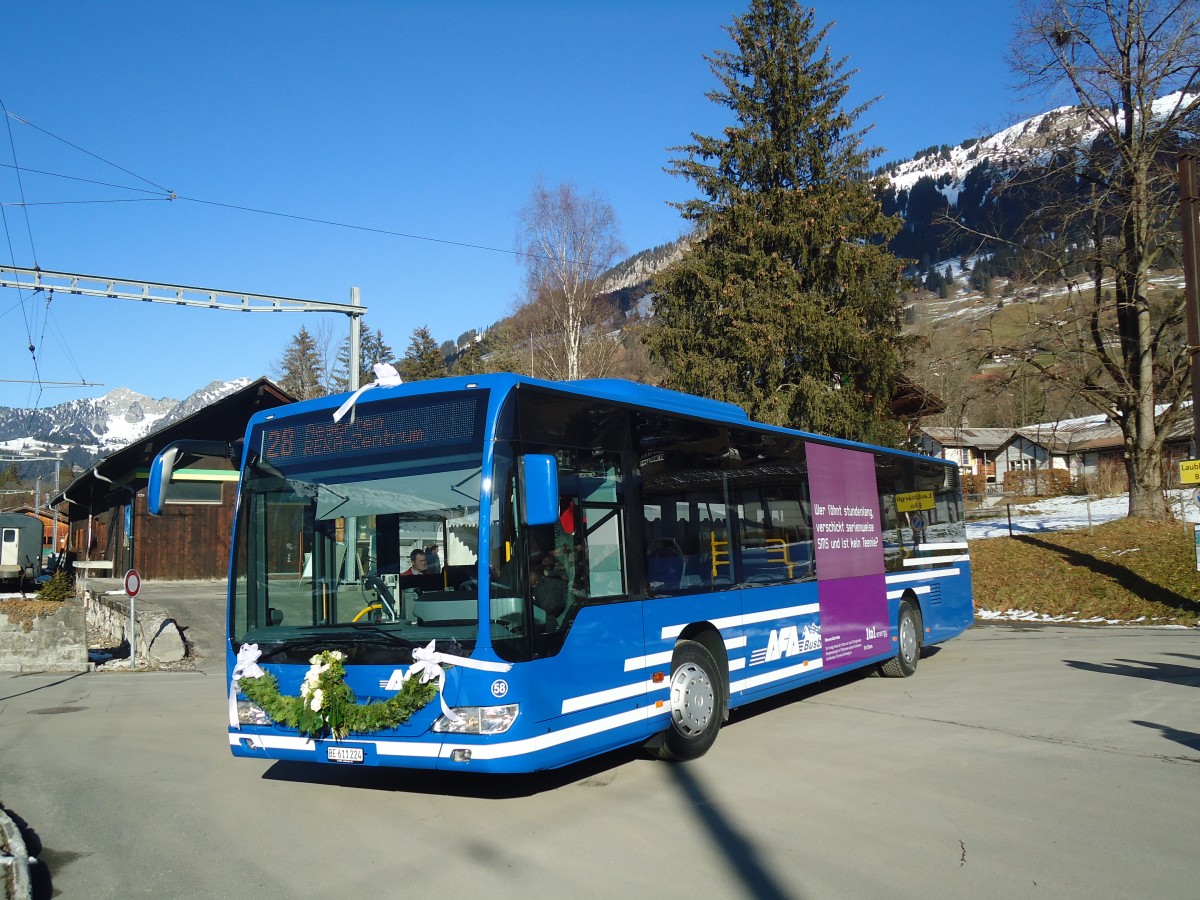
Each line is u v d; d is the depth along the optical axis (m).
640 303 51.28
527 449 6.93
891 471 13.73
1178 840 5.97
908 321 33.81
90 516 44.22
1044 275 26.38
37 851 6.29
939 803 6.86
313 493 7.30
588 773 8.05
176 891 5.45
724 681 9.01
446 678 6.40
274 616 7.25
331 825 6.70
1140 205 25.59
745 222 30.14
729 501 9.55
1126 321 28.02
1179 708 10.49
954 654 16.34
